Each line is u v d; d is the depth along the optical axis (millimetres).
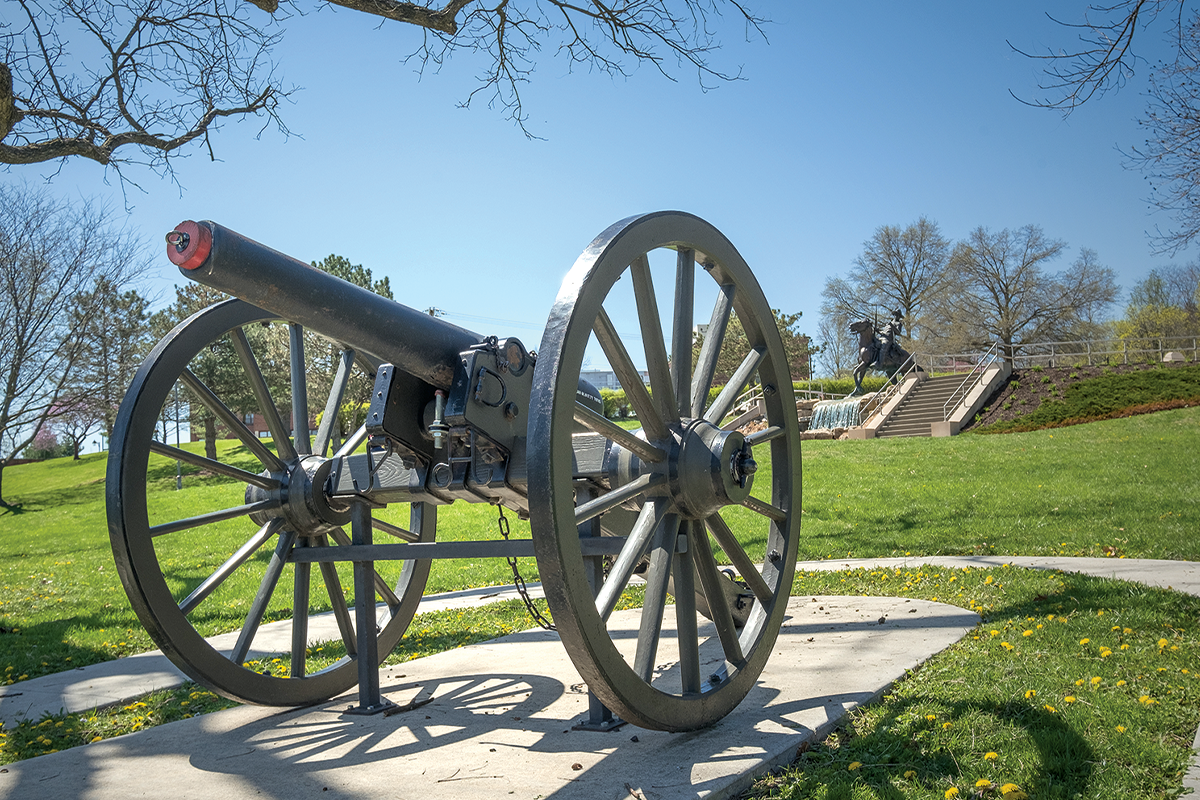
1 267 20344
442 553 3631
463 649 5465
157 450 3742
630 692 2797
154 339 28891
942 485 14203
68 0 8000
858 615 5641
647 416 3311
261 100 9008
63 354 21969
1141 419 21562
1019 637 4668
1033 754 2961
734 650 3541
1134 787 2709
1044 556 8375
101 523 20953
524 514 3961
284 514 4148
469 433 3389
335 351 28438
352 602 8797
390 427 3523
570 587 2609
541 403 2658
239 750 3436
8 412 21547
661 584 3246
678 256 3693
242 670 3893
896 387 29250
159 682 5254
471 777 2961
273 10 7312
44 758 3396
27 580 12500
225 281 2881
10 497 32438
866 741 3188
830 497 13875
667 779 2822
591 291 2842
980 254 48344
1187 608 5152
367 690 3973
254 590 9828
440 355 3479
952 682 3830
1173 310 57719
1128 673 3854
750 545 10414
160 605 3621
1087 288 47094
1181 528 8938
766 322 4031
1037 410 24625
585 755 3146
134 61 8461
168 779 3094
